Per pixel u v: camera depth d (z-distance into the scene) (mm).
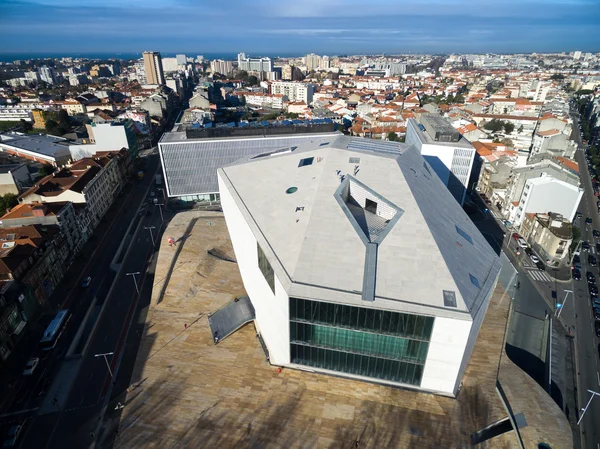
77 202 91312
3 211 97562
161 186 126625
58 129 179125
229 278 72188
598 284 76000
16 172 114688
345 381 49062
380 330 43562
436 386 46656
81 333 62406
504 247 89062
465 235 54750
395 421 44031
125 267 80750
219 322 60219
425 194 59344
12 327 59094
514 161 115875
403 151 72750
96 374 54562
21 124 193250
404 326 42500
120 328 63531
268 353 54438
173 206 111000
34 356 57375
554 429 43031
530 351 60062
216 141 105938
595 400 51281
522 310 68875
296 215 53812
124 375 54156
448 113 188125
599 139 170375
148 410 45875
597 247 89688
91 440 45438
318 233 49500
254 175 68500
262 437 42500
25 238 68688
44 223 76250
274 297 48500
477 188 123375
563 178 96188
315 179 60438
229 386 48875
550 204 91188
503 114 195875
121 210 109438
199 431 43281
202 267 74625
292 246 48594
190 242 83438
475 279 46094
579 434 46656
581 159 148750
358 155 65250
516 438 42125
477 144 132125
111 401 50000
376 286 42812
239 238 64438
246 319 60375
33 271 65688
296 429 43281
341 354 47656
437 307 40656
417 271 44344
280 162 69875
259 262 52969
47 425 47281
